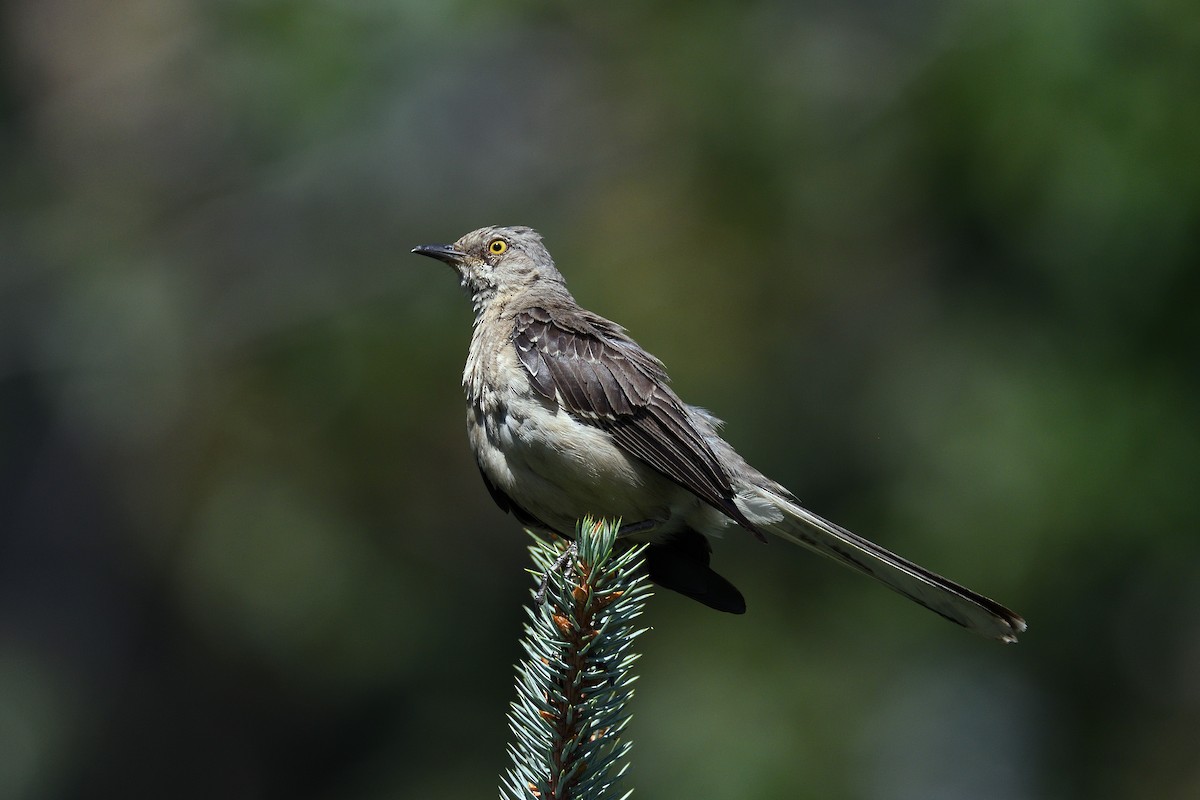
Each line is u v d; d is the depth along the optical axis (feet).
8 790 57.41
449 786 46.78
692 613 41.16
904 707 41.01
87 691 60.95
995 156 37.50
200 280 53.36
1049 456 36.91
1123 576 37.37
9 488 62.80
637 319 41.83
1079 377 37.50
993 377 38.86
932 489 38.40
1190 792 38.86
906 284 42.47
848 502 41.29
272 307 49.88
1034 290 39.60
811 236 42.19
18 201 58.03
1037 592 37.19
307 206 53.06
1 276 55.42
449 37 47.55
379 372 44.60
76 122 63.21
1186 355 36.76
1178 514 36.35
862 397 42.34
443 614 48.06
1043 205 36.76
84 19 66.03
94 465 63.05
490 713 47.67
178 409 48.62
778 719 38.37
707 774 37.86
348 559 45.62
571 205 48.65
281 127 49.42
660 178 43.88
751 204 42.27
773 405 42.55
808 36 44.01
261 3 47.29
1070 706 39.65
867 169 41.29
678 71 44.09
